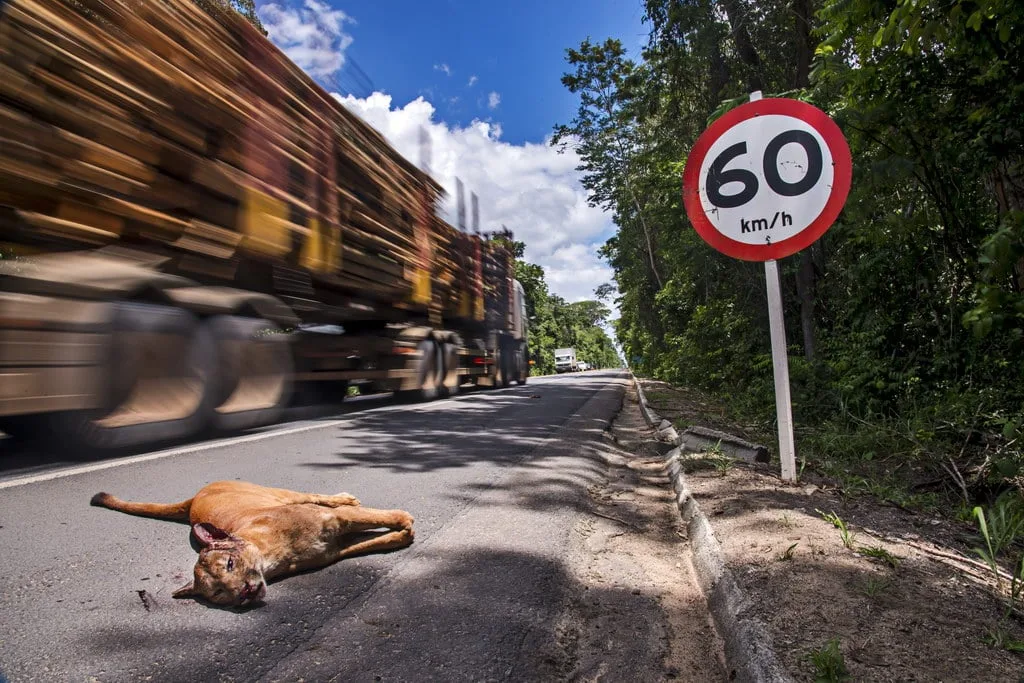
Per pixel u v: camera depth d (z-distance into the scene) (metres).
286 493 3.56
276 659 2.34
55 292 4.79
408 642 2.53
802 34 11.87
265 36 6.89
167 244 5.73
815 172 4.39
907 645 2.37
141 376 5.52
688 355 17.52
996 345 6.62
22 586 2.79
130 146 5.19
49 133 4.54
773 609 2.65
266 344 7.16
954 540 3.89
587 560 3.65
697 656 2.65
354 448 6.55
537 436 7.92
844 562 3.12
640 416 12.09
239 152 6.45
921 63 5.81
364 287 9.48
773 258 4.61
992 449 5.95
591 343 123.00
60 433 5.30
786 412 4.92
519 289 21.75
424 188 12.22
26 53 4.35
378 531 3.56
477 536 3.81
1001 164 5.88
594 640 2.75
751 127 4.56
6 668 2.17
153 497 4.21
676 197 14.41
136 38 5.21
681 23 13.46
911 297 7.86
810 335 11.55
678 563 3.73
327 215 8.26
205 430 6.40
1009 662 2.27
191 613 2.63
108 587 2.82
